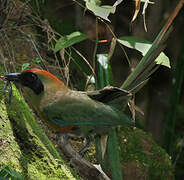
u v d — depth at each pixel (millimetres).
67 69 8641
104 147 7477
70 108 6730
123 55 14625
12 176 5195
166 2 13836
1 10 9156
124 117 7000
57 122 6781
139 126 13922
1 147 6078
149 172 9750
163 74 15938
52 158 6836
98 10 6602
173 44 15289
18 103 7348
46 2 11438
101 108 6867
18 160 6145
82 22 12086
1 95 7098
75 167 7863
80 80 10484
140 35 13570
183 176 13805
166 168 9992
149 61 7156
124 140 10000
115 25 14070
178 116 15992
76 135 7125
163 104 16078
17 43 9750
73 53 10828
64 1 12453
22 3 9750
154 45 7148
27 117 7262
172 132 13383
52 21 11117
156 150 10125
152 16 13453
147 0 6969
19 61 9352
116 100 7086
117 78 14891
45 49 10352
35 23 10359
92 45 11656
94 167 7906
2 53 8938
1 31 9477
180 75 12992
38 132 7219
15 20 9703
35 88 6637
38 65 9602
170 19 7016
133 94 7234
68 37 7953
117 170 7938
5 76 6609
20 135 6707
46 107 6715
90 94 6961
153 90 16078
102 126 7066
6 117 6703
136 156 9789
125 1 13594
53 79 6758
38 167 6445
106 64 8711
